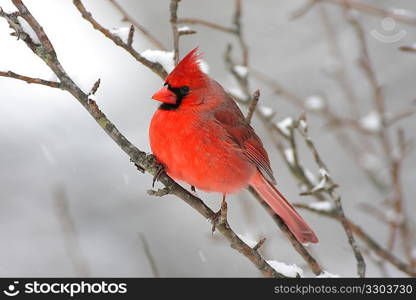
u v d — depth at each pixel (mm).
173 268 11109
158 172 5996
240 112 6988
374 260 7039
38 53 5348
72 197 11469
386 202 7992
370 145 9680
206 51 12766
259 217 11242
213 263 11078
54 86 5324
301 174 7340
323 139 12250
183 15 13008
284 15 13125
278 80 12586
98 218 11477
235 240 5879
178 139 6270
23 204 11250
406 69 12297
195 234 11430
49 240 10898
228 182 6582
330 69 10070
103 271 10766
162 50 7215
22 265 10547
